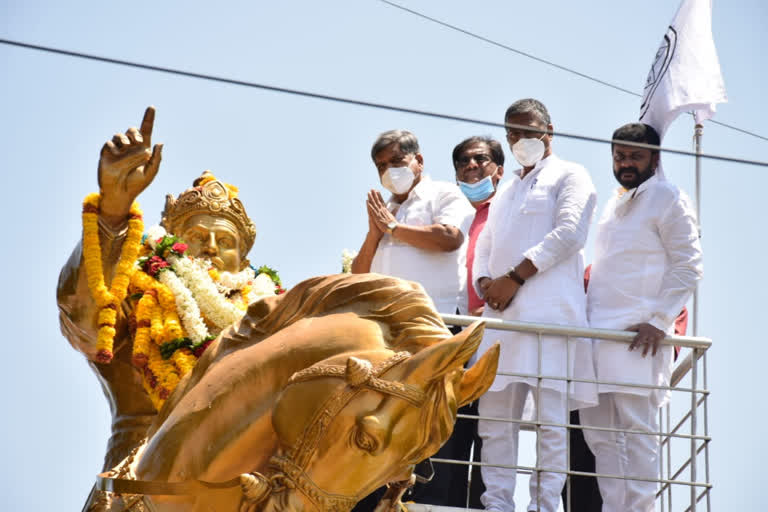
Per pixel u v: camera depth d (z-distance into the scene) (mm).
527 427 9562
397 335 7172
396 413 6824
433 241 9742
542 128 9898
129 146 8898
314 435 6910
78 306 8898
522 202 9828
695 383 9484
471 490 9641
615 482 9453
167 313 8898
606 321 9688
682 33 10898
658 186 9820
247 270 9750
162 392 8586
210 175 10125
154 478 7461
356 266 9969
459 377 7137
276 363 7332
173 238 9320
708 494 9312
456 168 10602
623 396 9477
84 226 8875
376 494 9055
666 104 10781
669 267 9719
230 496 7242
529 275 9555
